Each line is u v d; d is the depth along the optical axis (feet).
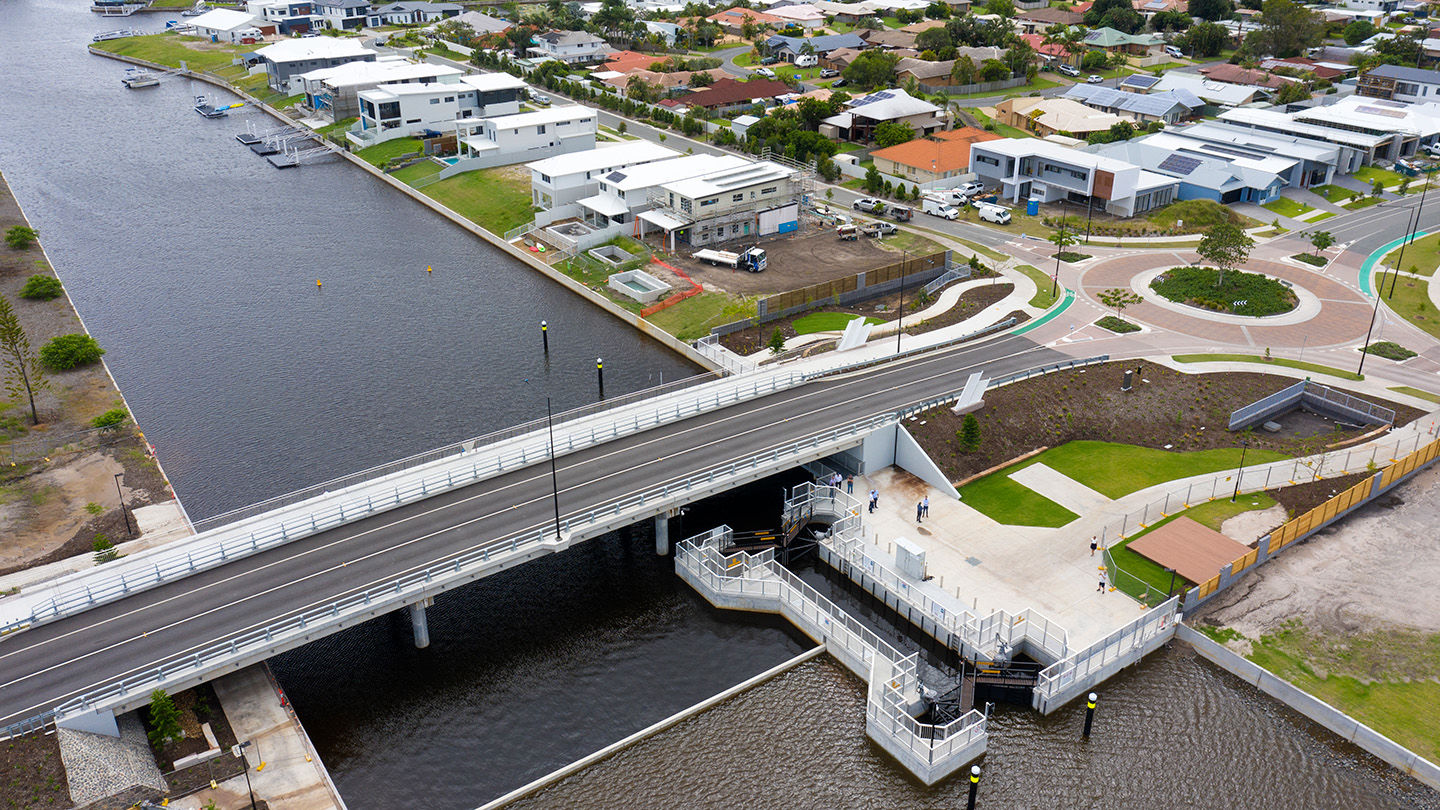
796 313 411.34
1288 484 295.28
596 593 268.41
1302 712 223.30
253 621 222.28
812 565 282.15
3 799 181.88
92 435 332.39
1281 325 402.72
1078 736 220.02
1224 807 202.59
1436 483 299.17
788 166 592.19
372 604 224.33
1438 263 464.24
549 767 214.48
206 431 337.72
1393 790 204.74
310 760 204.33
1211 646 237.45
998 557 267.59
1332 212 537.65
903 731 213.25
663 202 483.10
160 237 519.60
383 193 593.42
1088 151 594.65
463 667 241.76
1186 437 322.14
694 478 275.39
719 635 254.68
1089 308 416.46
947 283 444.14
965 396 315.99
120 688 200.44
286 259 491.31
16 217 541.75
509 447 297.33
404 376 375.45
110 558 260.83
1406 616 245.24
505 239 506.48
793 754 217.15
